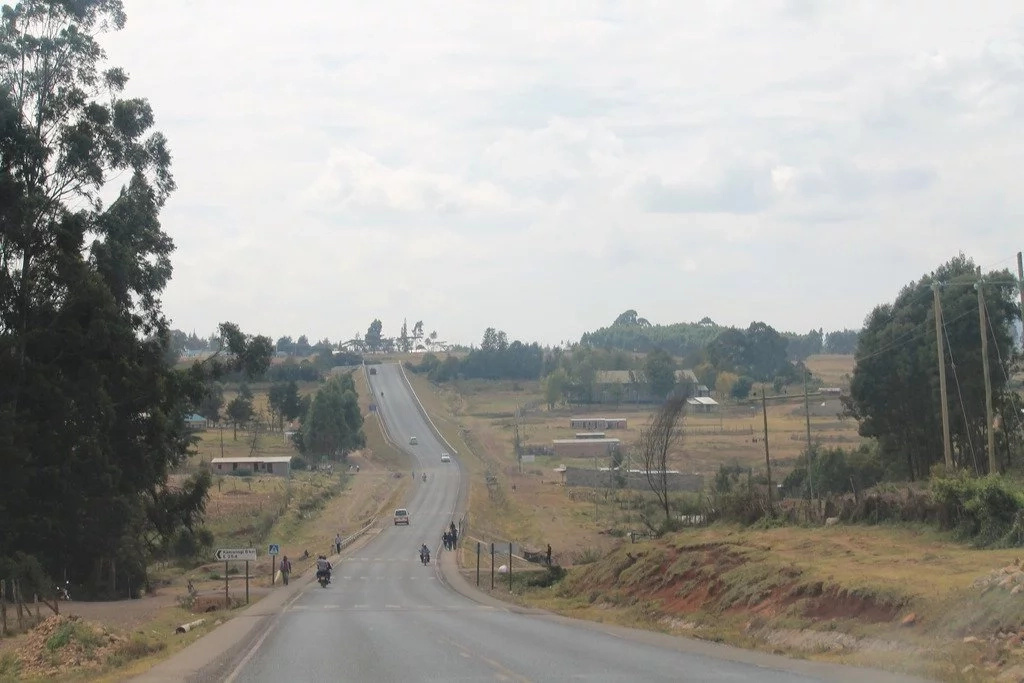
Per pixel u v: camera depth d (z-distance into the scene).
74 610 41.81
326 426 161.88
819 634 23.16
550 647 22.47
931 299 72.19
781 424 163.88
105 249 55.62
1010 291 68.50
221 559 45.75
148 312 60.03
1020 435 69.12
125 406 55.97
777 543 37.53
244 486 121.56
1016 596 18.81
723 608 31.05
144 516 59.69
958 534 33.59
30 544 50.81
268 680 17.50
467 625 30.05
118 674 19.86
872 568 28.36
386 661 20.06
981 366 67.88
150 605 46.81
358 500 128.12
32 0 54.84
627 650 21.72
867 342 77.38
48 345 51.91
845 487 79.38
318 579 58.88
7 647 24.27
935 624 20.02
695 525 53.66
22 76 54.97
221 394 188.50
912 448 74.50
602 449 167.12
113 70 57.25
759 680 16.02
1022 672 15.10
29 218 51.97
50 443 50.81
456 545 85.19
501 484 138.88
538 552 73.50
